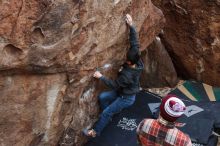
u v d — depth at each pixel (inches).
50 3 165.2
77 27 182.9
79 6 177.6
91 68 210.7
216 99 299.1
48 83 188.9
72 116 216.2
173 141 159.6
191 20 296.8
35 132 196.9
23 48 167.6
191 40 304.7
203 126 255.1
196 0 287.7
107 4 195.5
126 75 223.1
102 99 235.3
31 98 186.1
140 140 166.9
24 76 178.7
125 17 215.8
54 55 179.2
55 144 214.4
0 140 185.2
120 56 232.1
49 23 169.2
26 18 162.6
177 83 318.7
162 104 160.1
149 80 308.0
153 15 253.4
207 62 308.0
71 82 200.2
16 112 184.1
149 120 164.9
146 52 298.7
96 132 238.8
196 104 279.1
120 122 256.8
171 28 307.9
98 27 197.9
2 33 159.0
